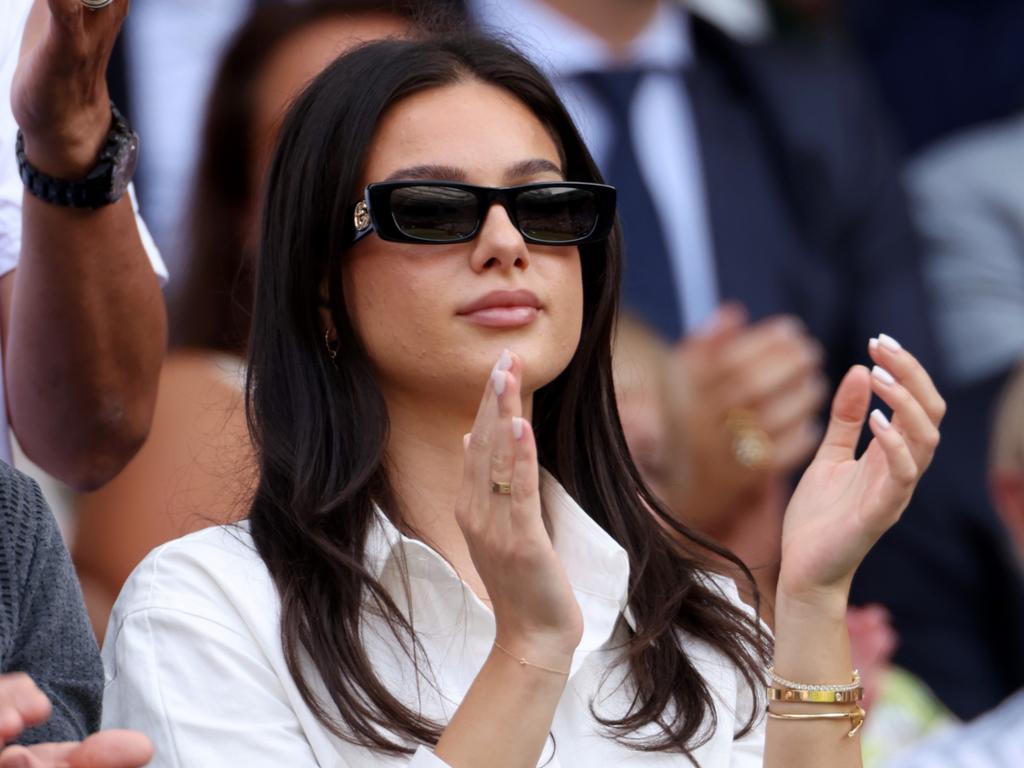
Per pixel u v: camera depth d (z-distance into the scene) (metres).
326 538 10.55
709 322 19.02
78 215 11.35
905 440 10.34
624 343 16.97
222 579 10.43
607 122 20.03
